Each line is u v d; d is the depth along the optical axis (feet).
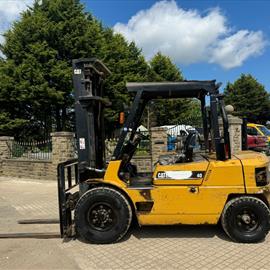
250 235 18.15
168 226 21.44
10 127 82.28
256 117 173.99
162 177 18.57
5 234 20.85
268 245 17.93
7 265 16.44
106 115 48.55
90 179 19.12
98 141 20.92
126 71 96.27
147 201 18.51
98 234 18.58
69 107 89.35
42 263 16.56
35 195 34.09
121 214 18.44
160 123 67.67
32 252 18.01
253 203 18.06
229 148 18.74
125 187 18.72
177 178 18.47
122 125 19.17
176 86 18.98
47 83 81.20
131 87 19.16
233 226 18.26
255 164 18.33
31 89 80.38
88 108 19.66
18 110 86.94
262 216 18.06
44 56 84.07
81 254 17.46
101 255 17.22
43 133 89.76
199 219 18.39
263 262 15.81
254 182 18.21
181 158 19.30
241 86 171.42
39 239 19.97
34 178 45.57
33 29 86.58
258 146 62.18
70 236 20.01
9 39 88.12
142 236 19.76
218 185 18.28
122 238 19.42
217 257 16.49
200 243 18.45
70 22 87.81
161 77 114.42
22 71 81.46
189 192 18.34
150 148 40.60
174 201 18.39
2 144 49.44
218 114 18.79
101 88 21.90
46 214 26.09
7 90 81.71
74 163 22.07
